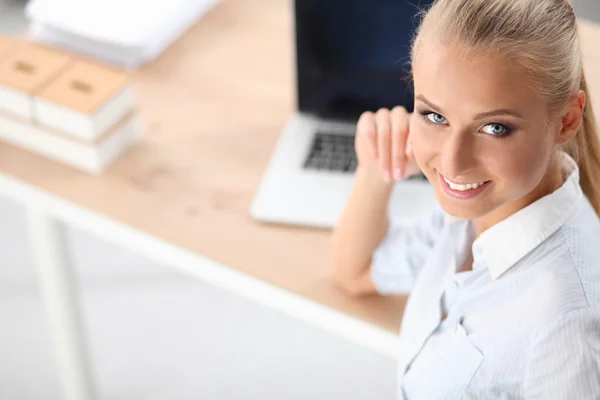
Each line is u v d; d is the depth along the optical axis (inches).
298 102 72.0
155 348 106.9
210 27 85.3
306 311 60.7
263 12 87.2
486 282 40.8
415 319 46.9
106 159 70.0
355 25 67.2
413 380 46.0
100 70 71.7
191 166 70.1
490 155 33.8
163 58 81.5
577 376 35.0
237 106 75.9
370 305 58.9
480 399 40.0
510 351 37.9
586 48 77.3
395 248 55.7
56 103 67.9
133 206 66.9
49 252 80.3
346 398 100.3
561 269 36.9
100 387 103.0
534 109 32.8
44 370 105.1
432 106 33.9
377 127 52.3
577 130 36.2
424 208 64.0
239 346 106.7
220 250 63.1
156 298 112.4
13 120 71.3
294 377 103.0
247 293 63.0
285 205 65.2
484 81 32.1
